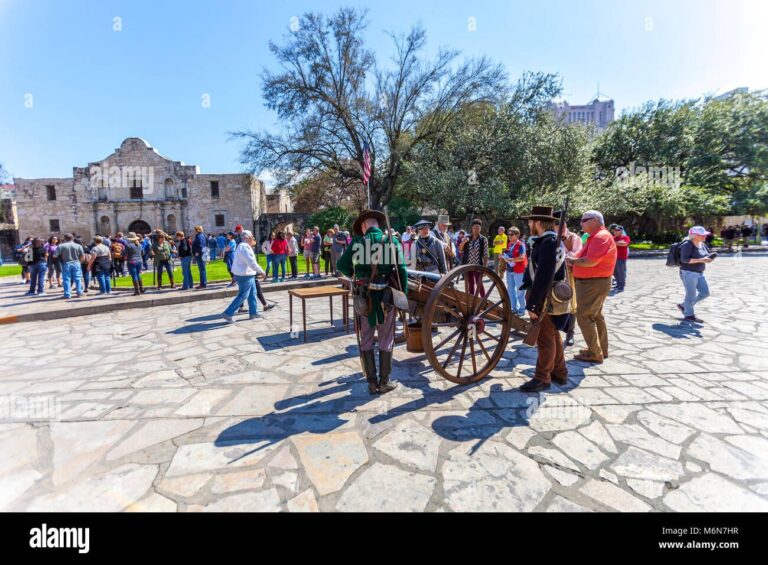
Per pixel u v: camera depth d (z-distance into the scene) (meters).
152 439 2.88
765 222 35.56
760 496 2.18
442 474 2.41
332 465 2.53
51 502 2.21
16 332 6.51
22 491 2.30
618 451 2.64
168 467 2.53
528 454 2.62
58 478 2.43
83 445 2.81
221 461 2.59
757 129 27.31
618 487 2.27
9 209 41.66
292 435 2.91
